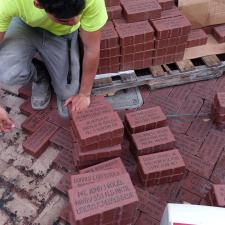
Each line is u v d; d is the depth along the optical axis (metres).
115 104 2.38
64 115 2.27
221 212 1.34
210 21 2.52
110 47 2.24
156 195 1.92
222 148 2.13
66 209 1.83
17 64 2.00
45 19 1.78
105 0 2.24
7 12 1.68
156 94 2.46
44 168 2.05
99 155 1.88
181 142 2.16
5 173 2.03
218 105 2.14
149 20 2.30
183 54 2.46
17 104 2.41
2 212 1.86
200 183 1.97
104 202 1.52
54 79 2.20
